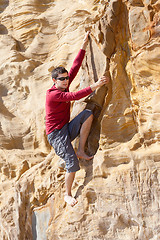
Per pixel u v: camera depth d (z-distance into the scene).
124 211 3.20
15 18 5.73
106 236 3.27
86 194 3.40
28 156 4.71
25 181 4.26
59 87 3.39
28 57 5.39
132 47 3.30
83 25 4.79
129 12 3.25
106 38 3.43
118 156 3.31
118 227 3.22
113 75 3.44
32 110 4.98
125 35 3.43
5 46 5.50
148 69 3.19
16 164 4.67
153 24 3.12
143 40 3.18
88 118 3.55
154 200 3.07
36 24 5.50
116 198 3.24
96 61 3.62
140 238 3.11
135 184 3.16
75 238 3.41
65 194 3.55
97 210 3.32
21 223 4.20
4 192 4.52
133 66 3.30
